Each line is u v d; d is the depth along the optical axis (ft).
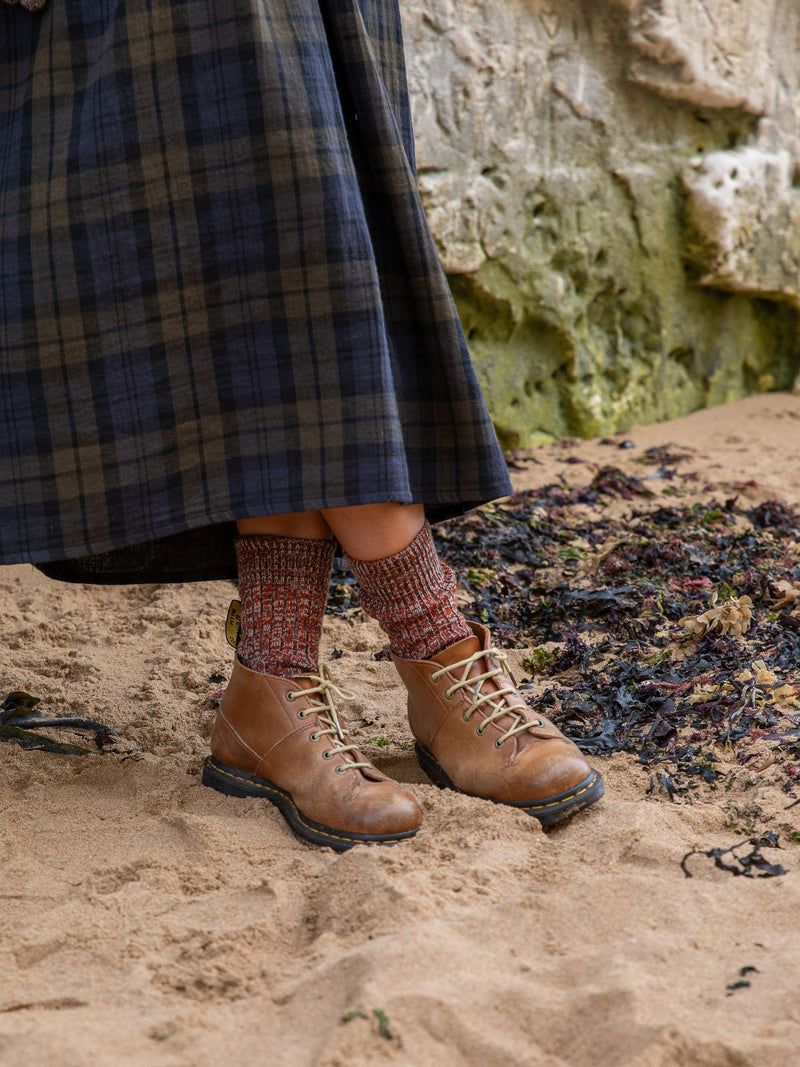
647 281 16.05
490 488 5.57
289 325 4.93
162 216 4.97
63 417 5.16
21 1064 3.36
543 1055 3.49
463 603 8.91
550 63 14.40
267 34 4.84
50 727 6.49
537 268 14.76
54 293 5.08
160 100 4.90
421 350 5.50
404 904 4.29
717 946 4.04
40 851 5.04
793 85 16.78
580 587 9.23
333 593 9.10
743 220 16.25
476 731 5.45
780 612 8.18
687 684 6.91
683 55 14.94
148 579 6.33
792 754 5.84
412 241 5.28
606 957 3.93
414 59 13.11
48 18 5.16
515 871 4.68
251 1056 3.46
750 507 11.79
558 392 15.66
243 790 5.51
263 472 4.97
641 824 4.99
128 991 3.84
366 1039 3.45
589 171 15.08
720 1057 3.41
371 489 4.91
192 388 5.03
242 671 5.54
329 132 4.91
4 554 5.21
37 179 5.10
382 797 5.08
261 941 4.21
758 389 18.08
